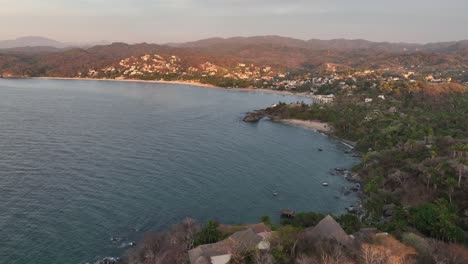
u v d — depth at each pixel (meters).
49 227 80.81
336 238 66.25
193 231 76.50
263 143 166.00
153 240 75.44
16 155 126.81
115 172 115.50
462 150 110.25
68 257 71.12
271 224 80.25
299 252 62.66
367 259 57.84
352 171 129.38
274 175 123.31
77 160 125.00
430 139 141.75
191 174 118.19
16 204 90.12
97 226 82.44
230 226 79.25
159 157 133.50
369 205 92.44
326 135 189.00
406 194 99.62
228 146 155.88
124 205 93.19
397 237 68.25
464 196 91.31
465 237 70.94
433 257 60.56
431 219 73.06
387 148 145.62
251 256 61.94
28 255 70.88
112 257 71.88
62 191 99.12
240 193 106.31
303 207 100.00
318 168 133.50
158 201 96.75
